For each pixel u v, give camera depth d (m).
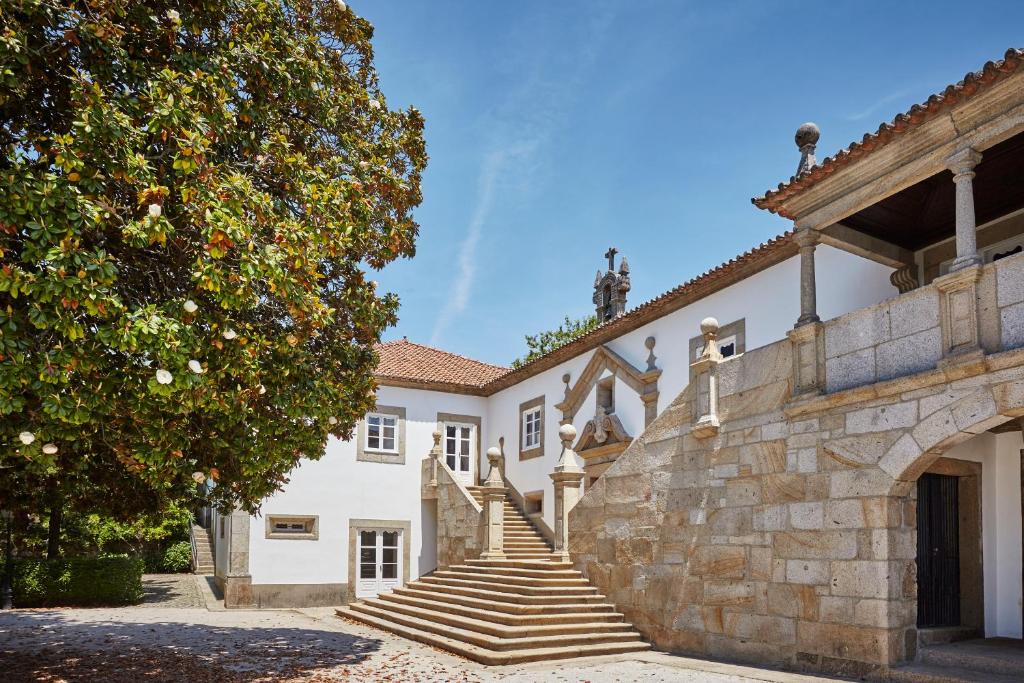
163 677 10.36
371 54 12.04
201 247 8.41
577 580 14.24
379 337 11.98
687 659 11.41
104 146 7.50
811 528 10.09
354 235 10.19
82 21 7.85
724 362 11.98
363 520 23.02
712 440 11.93
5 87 7.25
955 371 8.45
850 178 10.22
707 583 11.65
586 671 10.73
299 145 10.59
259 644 13.54
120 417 8.14
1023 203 10.93
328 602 22.09
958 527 10.86
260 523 21.53
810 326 10.41
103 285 7.21
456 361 27.23
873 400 9.49
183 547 30.73
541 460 22.27
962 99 8.66
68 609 18.81
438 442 23.11
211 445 9.67
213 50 9.62
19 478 11.03
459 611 14.37
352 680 10.31
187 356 7.76
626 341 19.05
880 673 8.93
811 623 9.91
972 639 10.22
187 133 8.01
